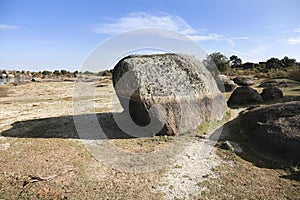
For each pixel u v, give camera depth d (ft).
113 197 13.57
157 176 15.89
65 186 14.66
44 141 22.38
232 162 17.80
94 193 13.93
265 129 20.21
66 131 25.08
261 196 13.44
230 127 25.44
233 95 39.14
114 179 15.51
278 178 15.39
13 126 27.78
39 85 73.72
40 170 16.63
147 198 13.48
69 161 18.02
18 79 105.19
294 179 15.19
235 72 88.53
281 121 20.34
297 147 17.47
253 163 17.67
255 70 97.09
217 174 16.03
